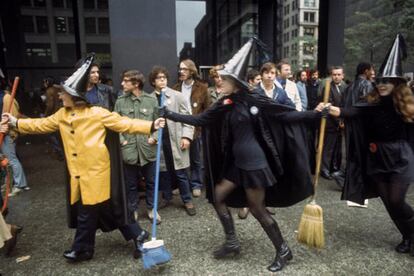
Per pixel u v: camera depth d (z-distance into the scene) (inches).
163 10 243.8
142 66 246.8
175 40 248.4
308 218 121.6
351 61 965.2
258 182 104.9
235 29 489.1
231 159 112.9
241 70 104.1
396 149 115.3
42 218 157.5
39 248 128.4
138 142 140.8
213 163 116.7
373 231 137.8
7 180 129.7
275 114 105.8
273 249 123.7
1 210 128.5
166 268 112.4
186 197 157.4
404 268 111.0
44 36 429.7
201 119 112.6
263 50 110.1
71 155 108.5
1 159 123.1
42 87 373.1
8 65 422.9
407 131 119.0
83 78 107.7
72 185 109.5
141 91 145.9
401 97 109.6
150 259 104.4
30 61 430.9
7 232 108.8
